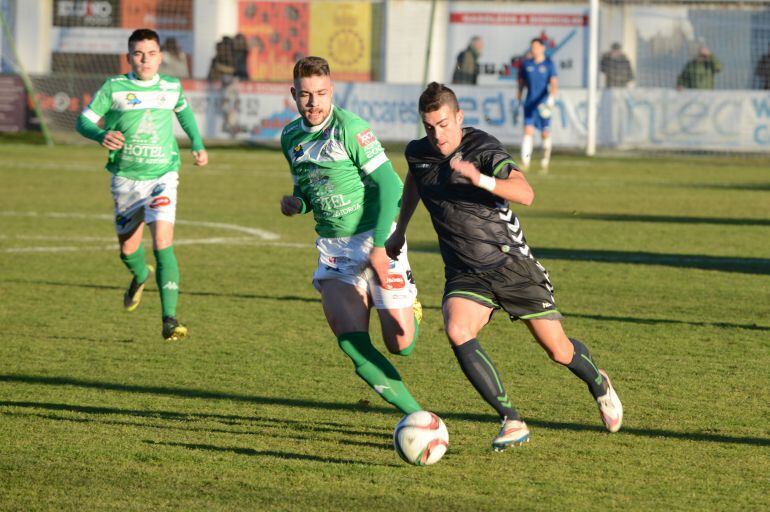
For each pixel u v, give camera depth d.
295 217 45.38
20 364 21.23
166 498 13.86
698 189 56.53
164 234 23.27
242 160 70.62
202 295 28.77
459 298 15.73
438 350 22.69
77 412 17.89
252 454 15.74
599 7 78.69
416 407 15.64
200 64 81.44
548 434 16.84
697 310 26.94
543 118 63.94
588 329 24.67
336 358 21.95
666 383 19.94
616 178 61.78
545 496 14.04
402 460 15.43
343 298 16.48
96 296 28.59
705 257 35.53
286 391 19.38
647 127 75.44
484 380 15.16
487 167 15.30
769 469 15.18
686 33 78.81
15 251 35.84
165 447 16.02
